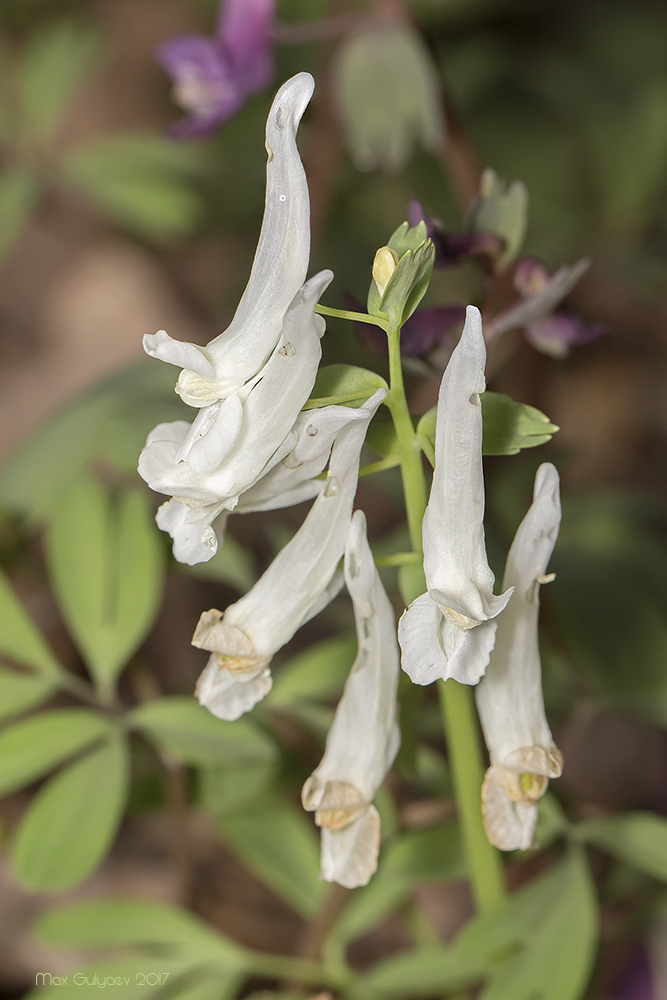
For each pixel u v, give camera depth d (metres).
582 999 0.19
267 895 0.23
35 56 0.32
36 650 0.19
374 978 0.18
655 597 0.21
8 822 0.23
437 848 0.18
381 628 0.15
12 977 0.22
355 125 0.22
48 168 0.31
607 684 0.19
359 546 0.15
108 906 0.18
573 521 0.22
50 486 0.21
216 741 0.18
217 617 0.15
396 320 0.15
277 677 0.19
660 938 0.20
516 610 0.15
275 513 0.30
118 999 0.18
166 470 0.14
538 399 0.26
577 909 0.17
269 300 0.14
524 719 0.15
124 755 0.18
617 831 0.17
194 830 0.24
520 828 0.15
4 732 0.18
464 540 0.14
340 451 0.15
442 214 0.33
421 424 0.15
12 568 0.21
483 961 0.18
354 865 0.15
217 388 0.14
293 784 0.19
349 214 0.34
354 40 0.22
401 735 0.16
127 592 0.19
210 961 0.18
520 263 0.17
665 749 0.26
